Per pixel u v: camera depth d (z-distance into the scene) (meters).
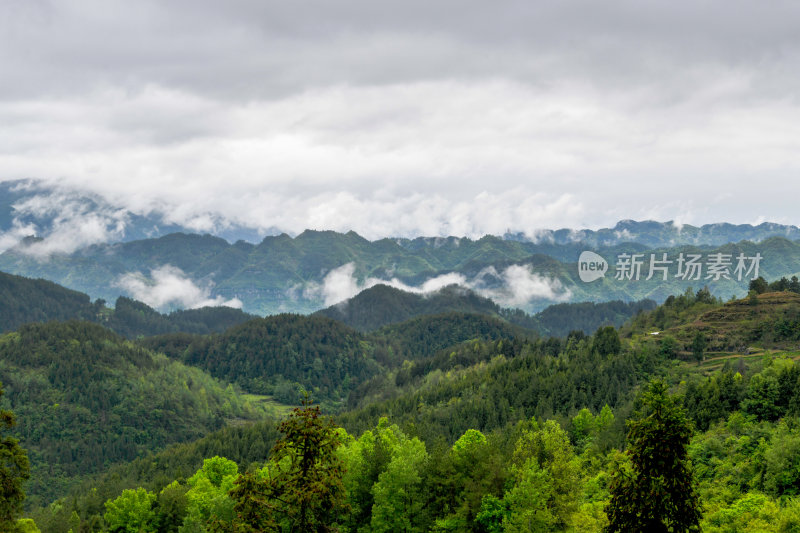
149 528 121.00
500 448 108.31
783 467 94.00
